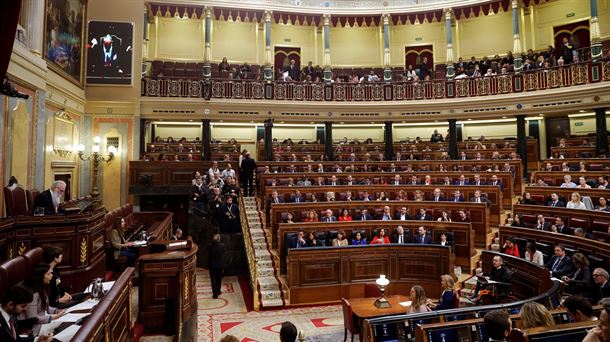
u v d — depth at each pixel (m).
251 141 21.17
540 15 20.38
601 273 6.95
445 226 11.10
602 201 10.49
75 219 6.65
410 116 19.06
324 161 17.58
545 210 11.11
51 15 11.75
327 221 11.64
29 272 5.24
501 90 17.84
